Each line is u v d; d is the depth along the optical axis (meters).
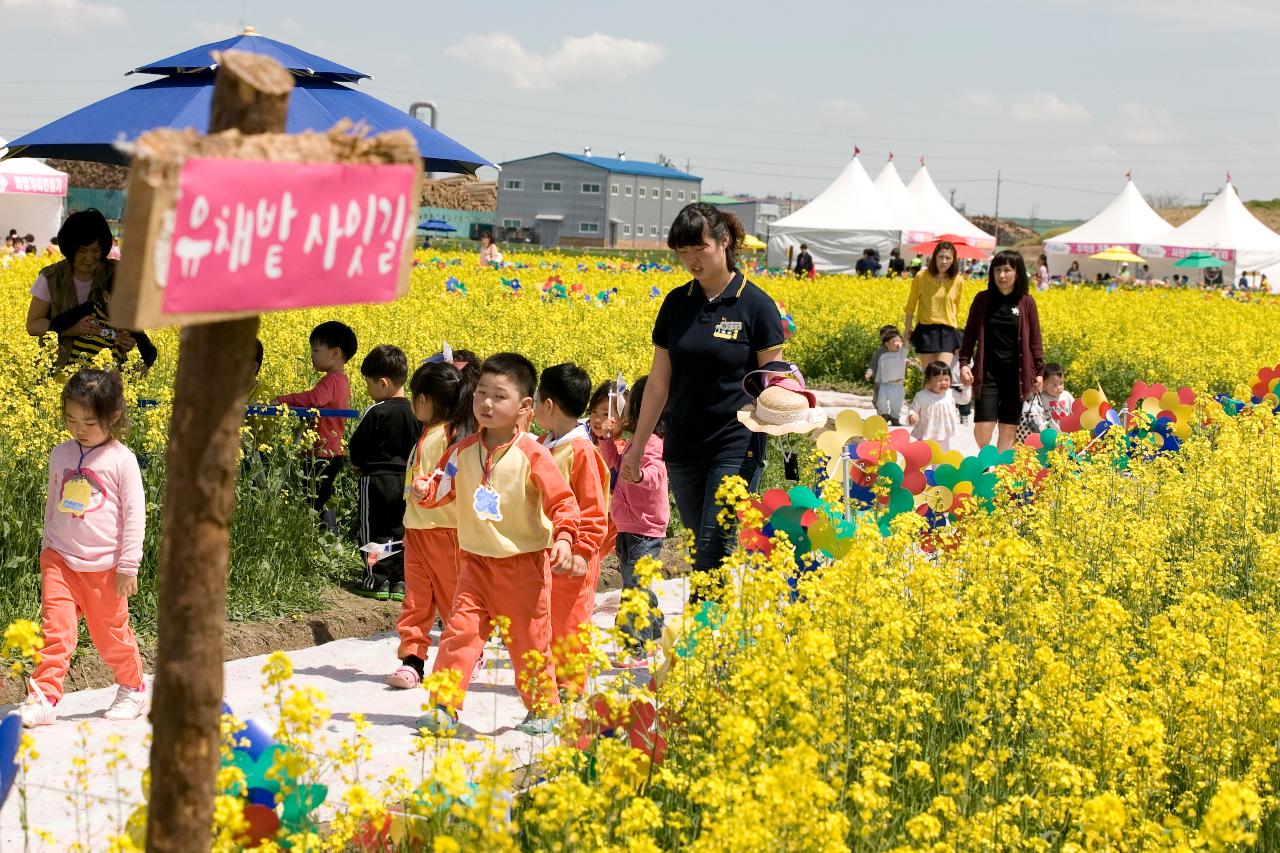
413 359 12.30
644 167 103.19
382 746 5.32
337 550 7.81
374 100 8.20
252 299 2.24
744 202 107.69
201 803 2.50
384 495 7.51
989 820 3.76
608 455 6.88
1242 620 5.10
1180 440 10.34
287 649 6.71
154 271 2.07
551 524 5.49
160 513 6.92
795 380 6.20
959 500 7.00
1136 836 3.78
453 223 96.62
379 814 3.55
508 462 5.41
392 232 2.48
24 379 8.20
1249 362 18.50
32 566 6.61
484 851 3.16
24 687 5.75
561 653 4.13
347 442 8.91
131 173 2.07
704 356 6.19
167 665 2.45
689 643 4.44
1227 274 54.56
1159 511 7.64
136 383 8.21
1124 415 10.54
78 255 7.96
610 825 3.65
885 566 5.67
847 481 6.60
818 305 23.62
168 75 8.16
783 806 3.18
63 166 72.38
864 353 20.23
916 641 5.12
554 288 20.86
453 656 5.43
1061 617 5.44
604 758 3.74
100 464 5.45
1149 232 57.28
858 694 4.45
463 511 5.48
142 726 5.46
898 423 16.00
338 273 2.39
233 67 2.30
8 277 18.58
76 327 8.02
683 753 4.11
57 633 5.41
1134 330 21.75
